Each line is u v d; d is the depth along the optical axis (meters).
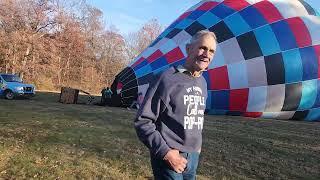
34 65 46.25
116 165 7.29
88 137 9.69
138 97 14.50
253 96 12.89
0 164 6.61
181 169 3.07
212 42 3.22
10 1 44.75
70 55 56.06
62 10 49.16
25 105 17.08
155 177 3.23
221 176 7.38
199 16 14.27
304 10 14.03
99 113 15.25
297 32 13.29
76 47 55.94
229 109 13.16
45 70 48.16
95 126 11.58
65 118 12.91
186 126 3.16
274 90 12.94
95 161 7.44
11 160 6.86
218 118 15.43
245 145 10.10
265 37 13.13
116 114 15.26
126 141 9.62
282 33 13.23
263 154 9.29
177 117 3.16
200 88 3.27
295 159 9.02
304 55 13.04
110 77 66.06
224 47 13.17
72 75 57.16
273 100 13.00
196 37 3.24
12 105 16.58
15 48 44.69
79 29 55.66
